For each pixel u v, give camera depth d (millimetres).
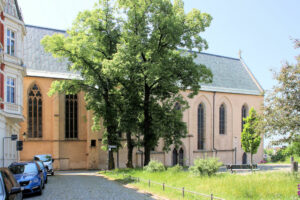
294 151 25500
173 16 27672
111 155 33781
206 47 30172
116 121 32438
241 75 65000
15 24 26719
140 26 27766
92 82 32344
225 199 11266
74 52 30516
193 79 29828
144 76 29109
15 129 31406
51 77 42000
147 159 30750
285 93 17891
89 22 30359
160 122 30844
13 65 25734
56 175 31906
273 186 14188
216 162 19516
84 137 43875
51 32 48625
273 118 17875
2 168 9625
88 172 37812
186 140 52250
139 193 15180
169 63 28797
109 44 31375
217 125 56312
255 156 60281
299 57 18266
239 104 59375
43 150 41125
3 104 24250
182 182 16891
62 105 42812
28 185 14578
